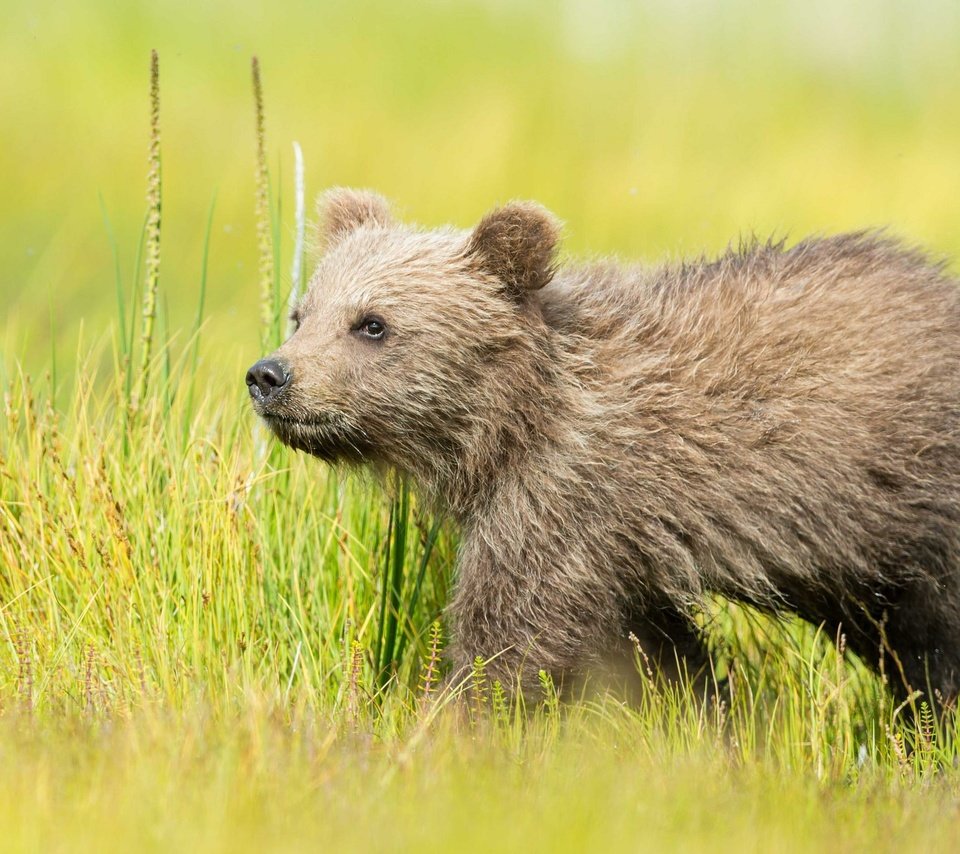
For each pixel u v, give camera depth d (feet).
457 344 34.04
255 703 28.63
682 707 36.06
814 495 34.12
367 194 39.01
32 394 40.86
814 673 35.86
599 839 24.00
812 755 31.91
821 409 34.14
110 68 97.96
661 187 90.12
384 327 34.09
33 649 33.32
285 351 33.86
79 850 22.90
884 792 29.37
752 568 34.60
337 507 39.17
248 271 78.13
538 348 34.40
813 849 25.25
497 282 34.65
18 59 96.12
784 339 34.71
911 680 36.55
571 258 38.75
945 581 35.17
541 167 91.35
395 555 37.50
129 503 37.45
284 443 34.71
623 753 31.01
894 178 95.09
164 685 31.81
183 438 39.37
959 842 26.27
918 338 34.88
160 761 26.11
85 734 27.91
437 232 36.29
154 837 23.38
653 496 34.09
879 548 34.76
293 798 25.31
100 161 86.33
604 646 34.91
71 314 68.49
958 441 34.47
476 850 23.57
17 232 79.10
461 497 35.12
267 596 36.65
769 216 88.63
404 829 24.26
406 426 34.40
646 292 36.37
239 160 88.33
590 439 34.14
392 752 28.27
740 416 34.24
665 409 34.30
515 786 26.99
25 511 37.19
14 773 25.64
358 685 33.81
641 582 34.83
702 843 24.80
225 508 36.27
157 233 40.55
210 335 63.57
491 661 34.22
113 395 42.75
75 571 35.94
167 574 36.17
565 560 34.04
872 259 36.47
